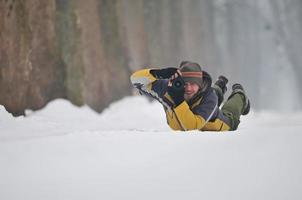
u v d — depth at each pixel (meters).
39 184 7.02
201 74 12.59
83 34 43.44
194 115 12.38
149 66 72.25
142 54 69.94
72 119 29.86
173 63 93.44
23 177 7.17
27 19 28.72
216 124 12.91
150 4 82.12
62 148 8.09
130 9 67.12
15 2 27.17
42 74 32.12
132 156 7.93
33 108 30.08
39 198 6.68
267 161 7.39
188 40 106.81
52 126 18.72
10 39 26.52
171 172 7.32
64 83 36.12
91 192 6.82
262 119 44.62
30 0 30.42
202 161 7.61
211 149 8.06
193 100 12.62
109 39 52.16
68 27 38.03
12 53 26.69
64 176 7.22
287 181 6.82
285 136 8.24
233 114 14.10
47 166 7.51
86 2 44.50
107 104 48.12
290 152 7.55
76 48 38.66
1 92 25.47
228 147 8.06
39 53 31.89
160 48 85.12
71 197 6.70
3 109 20.52
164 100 13.13
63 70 36.09
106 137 8.67
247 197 6.57
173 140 8.62
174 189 6.85
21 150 7.95
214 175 7.16
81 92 38.12
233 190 6.75
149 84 13.54
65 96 36.19
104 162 7.71
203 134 8.91
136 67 68.06
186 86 12.48
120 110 45.97
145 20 80.50
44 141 8.33
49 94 33.28
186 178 7.13
